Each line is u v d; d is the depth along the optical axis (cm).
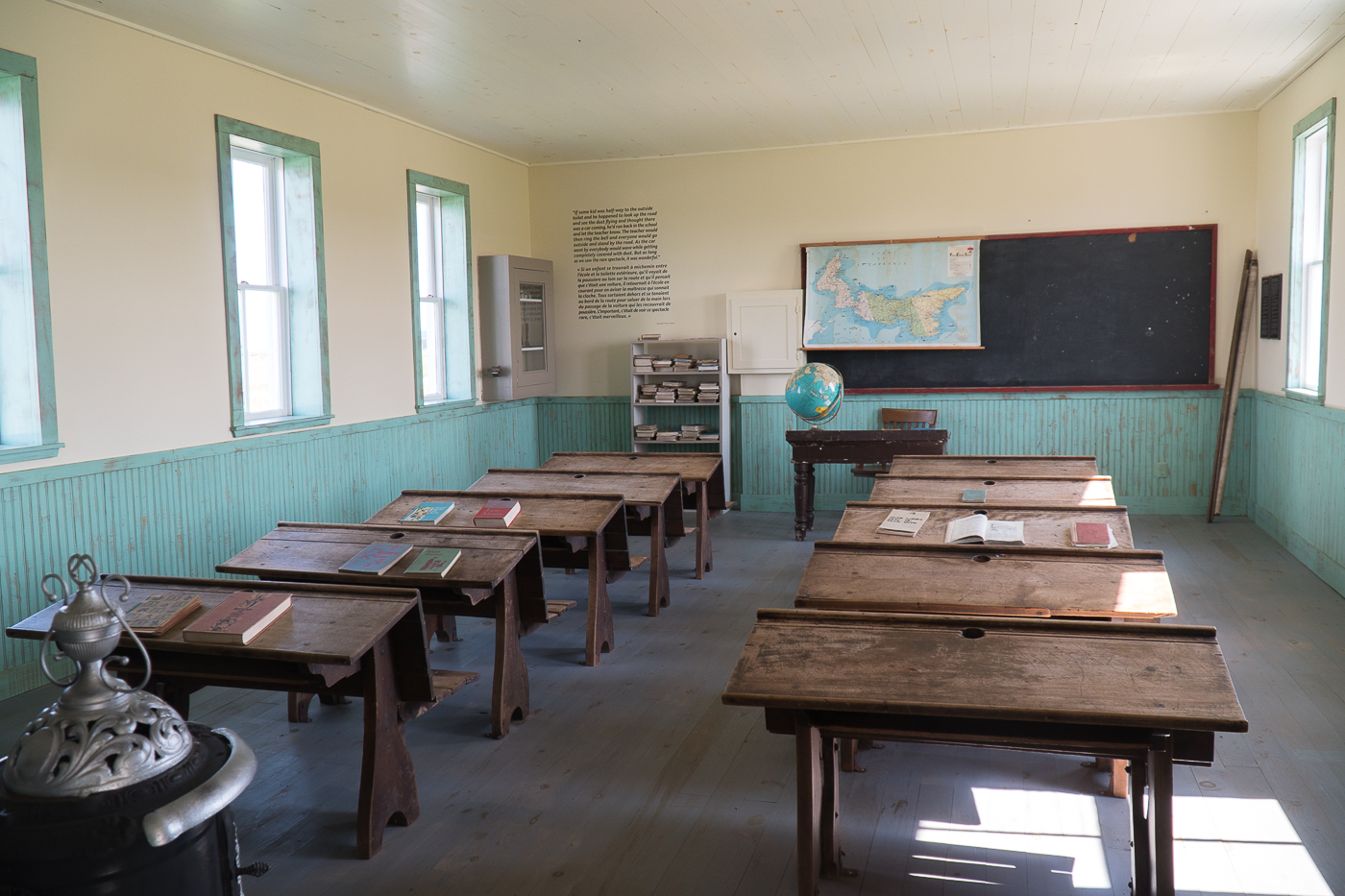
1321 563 609
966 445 855
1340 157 586
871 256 856
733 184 888
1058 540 374
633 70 620
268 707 432
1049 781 345
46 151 458
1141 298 806
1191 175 785
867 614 276
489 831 317
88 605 196
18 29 443
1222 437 780
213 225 559
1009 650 251
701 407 927
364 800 302
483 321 859
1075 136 804
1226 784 338
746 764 366
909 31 551
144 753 196
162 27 510
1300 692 420
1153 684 230
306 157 639
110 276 493
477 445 855
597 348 941
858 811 325
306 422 634
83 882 186
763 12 514
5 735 401
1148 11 523
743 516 880
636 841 310
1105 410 822
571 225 934
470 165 839
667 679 461
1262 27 553
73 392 474
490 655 500
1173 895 226
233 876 221
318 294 645
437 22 517
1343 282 580
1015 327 834
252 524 589
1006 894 276
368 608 309
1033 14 526
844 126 797
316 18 506
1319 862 288
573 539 479
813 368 779
